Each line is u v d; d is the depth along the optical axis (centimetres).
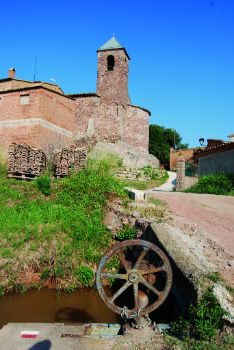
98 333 580
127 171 2872
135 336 553
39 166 1695
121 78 3653
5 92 2716
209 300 545
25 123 2627
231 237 919
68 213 1245
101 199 1332
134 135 3722
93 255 1051
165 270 639
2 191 1443
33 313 789
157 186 2572
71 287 930
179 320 580
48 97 2730
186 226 1010
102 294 629
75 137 3334
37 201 1371
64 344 536
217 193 1930
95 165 1748
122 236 1110
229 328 497
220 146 2247
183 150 4469
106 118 3569
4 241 1032
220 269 671
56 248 1034
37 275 952
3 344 538
